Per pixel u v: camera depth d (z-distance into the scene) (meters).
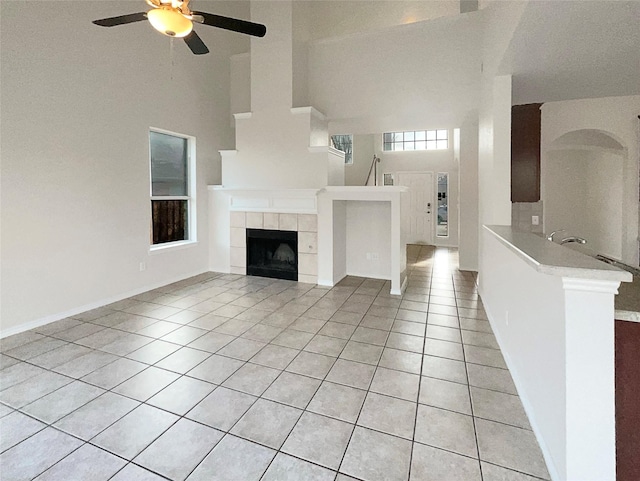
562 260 1.47
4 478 1.61
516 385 2.34
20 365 2.68
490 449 1.78
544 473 1.62
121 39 4.23
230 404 2.19
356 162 10.12
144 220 4.67
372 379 2.48
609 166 5.67
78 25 3.75
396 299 4.39
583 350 1.35
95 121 3.97
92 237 3.99
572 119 4.80
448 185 9.26
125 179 4.37
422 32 4.77
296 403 2.20
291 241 5.32
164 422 2.01
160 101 4.82
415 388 2.36
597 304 1.33
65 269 3.73
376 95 5.06
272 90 5.15
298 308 4.04
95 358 2.80
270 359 2.78
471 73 4.56
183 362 2.73
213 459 1.73
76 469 1.66
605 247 5.77
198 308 4.03
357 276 5.60
